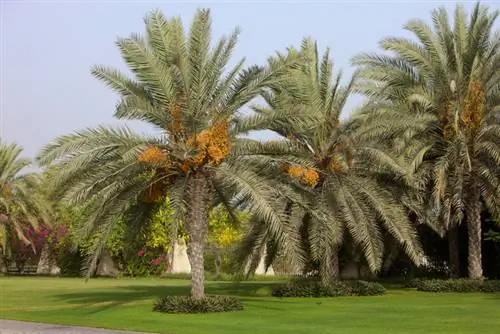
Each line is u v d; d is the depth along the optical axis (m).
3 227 46.09
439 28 25.05
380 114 23.36
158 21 18.20
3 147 45.78
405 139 23.52
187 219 18.23
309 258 24.56
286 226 16.48
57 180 16.41
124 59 17.62
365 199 23.25
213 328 14.11
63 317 16.88
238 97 18.03
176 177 18.38
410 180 22.64
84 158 16.48
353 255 27.47
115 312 17.94
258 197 16.38
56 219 46.41
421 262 33.12
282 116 18.11
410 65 25.31
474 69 24.09
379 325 14.53
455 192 23.36
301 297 23.03
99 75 18.16
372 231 22.72
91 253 17.08
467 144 23.95
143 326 14.58
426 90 24.84
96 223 17.22
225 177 17.17
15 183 45.62
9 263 54.19
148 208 20.38
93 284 35.47
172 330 13.80
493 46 24.66
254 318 16.16
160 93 17.66
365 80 25.75
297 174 18.75
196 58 17.77
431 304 19.67
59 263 49.72
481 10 24.47
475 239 25.73
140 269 46.50
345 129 23.97
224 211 25.34
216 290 27.38
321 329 13.87
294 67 18.38
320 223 20.69
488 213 28.59
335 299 22.06
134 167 17.25
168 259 47.91
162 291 27.89
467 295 23.11
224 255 43.84
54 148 16.45
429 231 32.25
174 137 17.78
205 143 17.28
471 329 13.64
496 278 31.42
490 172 23.61
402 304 19.81
